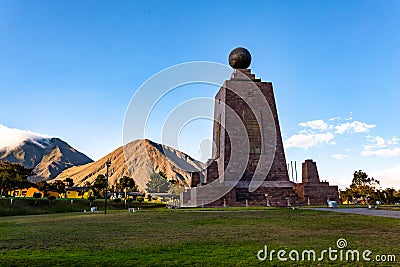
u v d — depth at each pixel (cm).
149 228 1727
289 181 3966
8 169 7525
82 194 8681
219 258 1000
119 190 7506
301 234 1441
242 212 2527
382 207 3070
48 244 1278
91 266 926
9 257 1039
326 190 3841
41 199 5312
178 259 991
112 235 1493
